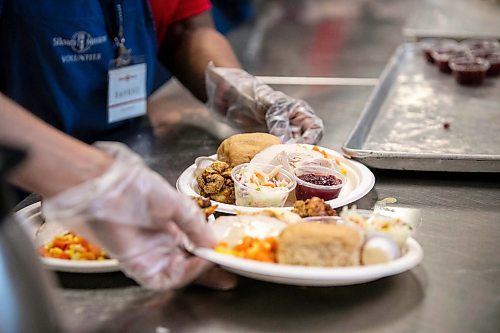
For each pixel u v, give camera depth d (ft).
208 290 3.72
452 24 11.48
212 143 6.52
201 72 7.50
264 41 11.46
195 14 7.72
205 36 7.70
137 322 3.46
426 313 3.53
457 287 3.77
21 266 2.74
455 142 6.31
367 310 3.55
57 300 3.21
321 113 7.33
